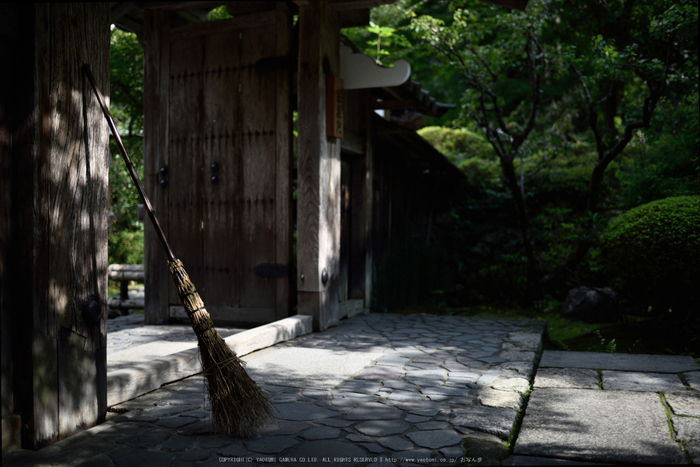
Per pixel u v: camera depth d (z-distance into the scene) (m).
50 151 2.59
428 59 13.98
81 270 2.76
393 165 8.95
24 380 2.50
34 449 2.48
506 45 8.50
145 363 3.54
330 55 5.80
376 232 8.03
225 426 2.66
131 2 6.11
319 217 5.59
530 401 3.19
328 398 3.22
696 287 5.18
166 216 6.21
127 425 2.81
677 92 7.67
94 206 2.84
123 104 9.29
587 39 10.78
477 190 11.35
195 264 6.11
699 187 6.56
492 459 2.35
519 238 10.48
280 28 5.75
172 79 6.19
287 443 2.54
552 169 10.85
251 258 5.88
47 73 2.58
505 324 6.03
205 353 2.74
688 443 2.49
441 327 5.83
